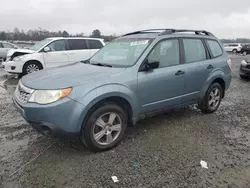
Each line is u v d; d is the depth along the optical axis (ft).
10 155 9.66
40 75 10.54
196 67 13.29
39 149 10.19
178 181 8.14
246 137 11.93
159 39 11.85
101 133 9.89
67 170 8.65
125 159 9.48
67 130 8.90
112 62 11.97
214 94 15.23
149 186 7.85
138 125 13.08
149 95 11.20
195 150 10.36
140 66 10.85
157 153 10.01
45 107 8.60
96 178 8.21
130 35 13.93
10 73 30.68
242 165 9.26
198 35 14.21
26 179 8.09
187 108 16.51
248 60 29.91
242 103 18.37
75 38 30.30
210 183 8.07
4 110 15.48
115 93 9.70
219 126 13.29
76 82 9.16
